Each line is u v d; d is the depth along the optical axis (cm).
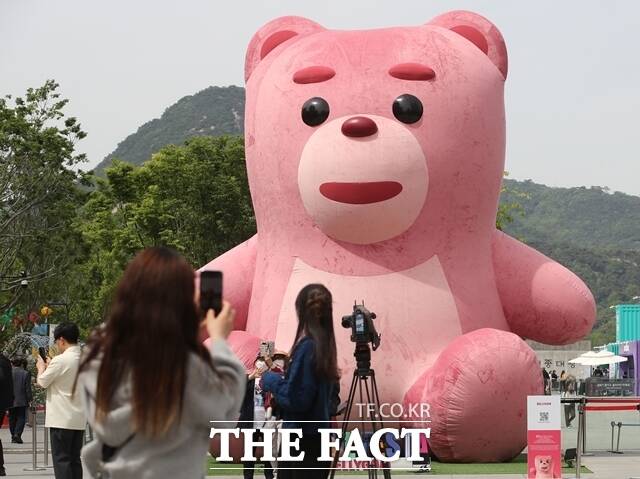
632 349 5162
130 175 3891
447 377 1273
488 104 1399
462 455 1298
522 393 1274
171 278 410
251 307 1473
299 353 701
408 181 1326
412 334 1350
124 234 3728
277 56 1459
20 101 3434
